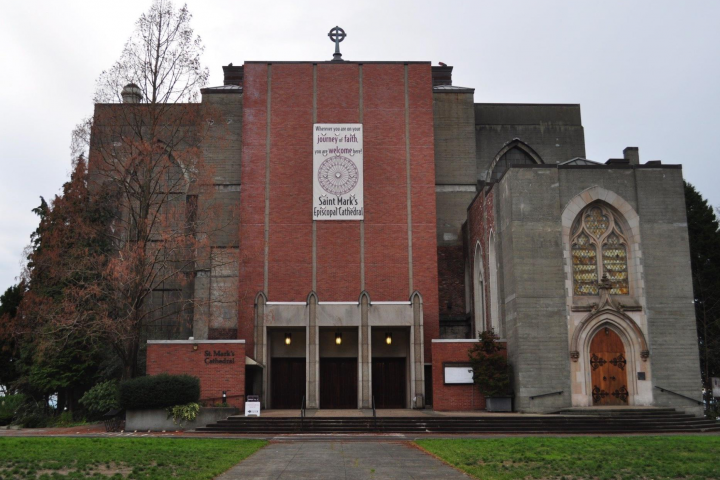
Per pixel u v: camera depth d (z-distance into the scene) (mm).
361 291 43656
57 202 39781
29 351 41562
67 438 26891
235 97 49938
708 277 48125
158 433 31297
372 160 45281
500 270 39000
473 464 19172
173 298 47344
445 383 37625
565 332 36250
